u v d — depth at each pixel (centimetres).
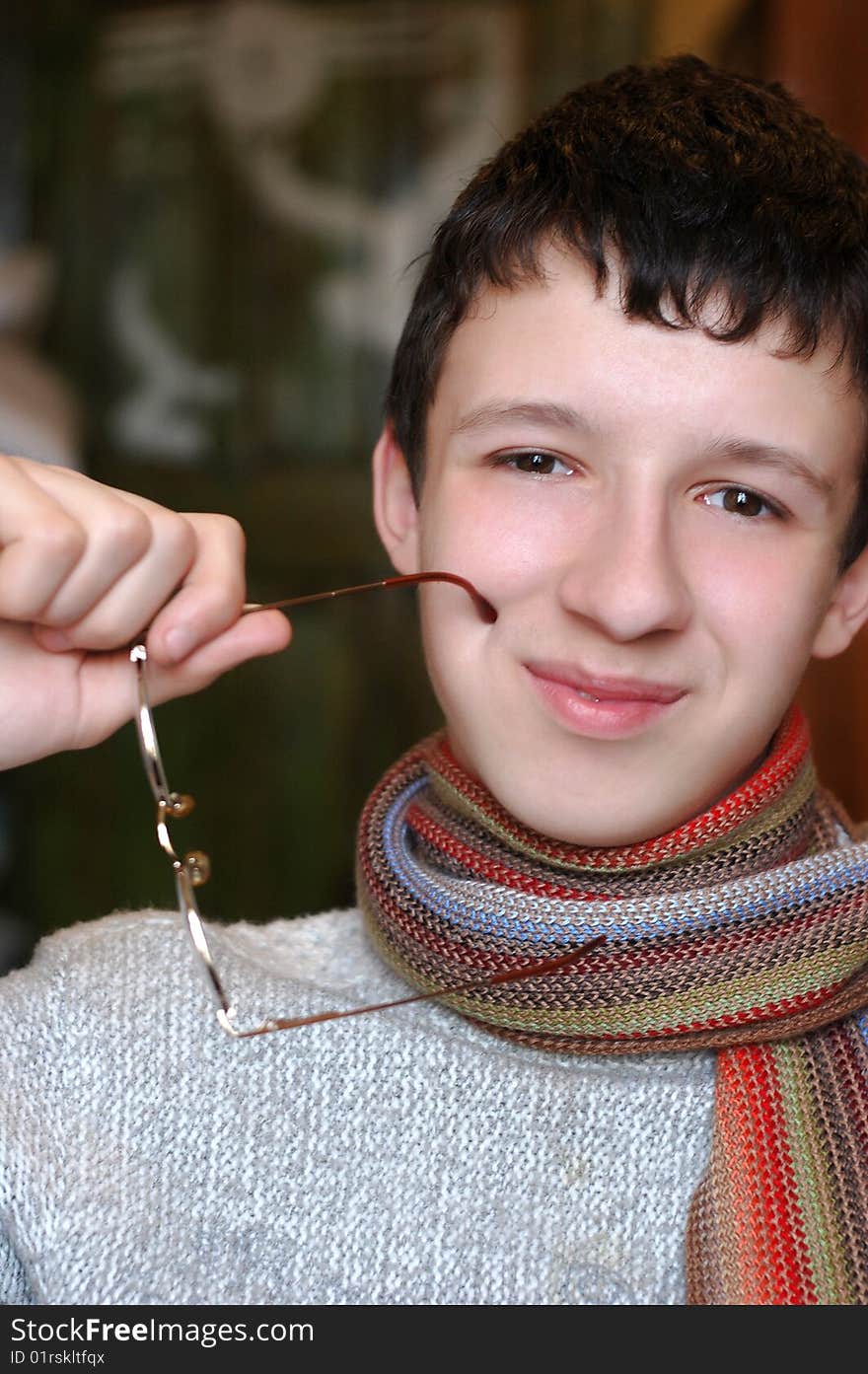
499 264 68
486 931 68
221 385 186
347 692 187
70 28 184
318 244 184
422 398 73
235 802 187
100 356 187
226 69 184
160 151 186
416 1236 69
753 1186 68
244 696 187
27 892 186
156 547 63
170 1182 69
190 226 186
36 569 61
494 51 179
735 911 67
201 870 63
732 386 65
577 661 66
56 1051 71
